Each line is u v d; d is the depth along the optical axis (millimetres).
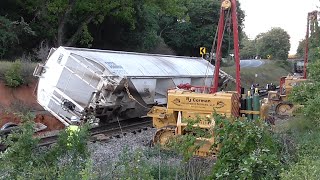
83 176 6730
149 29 42406
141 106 18797
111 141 13891
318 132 11258
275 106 23781
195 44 55281
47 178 7605
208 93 12828
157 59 22109
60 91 16547
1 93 20453
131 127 17984
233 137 7645
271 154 7484
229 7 13711
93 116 15891
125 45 40938
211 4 55688
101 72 16453
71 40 31734
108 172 8398
